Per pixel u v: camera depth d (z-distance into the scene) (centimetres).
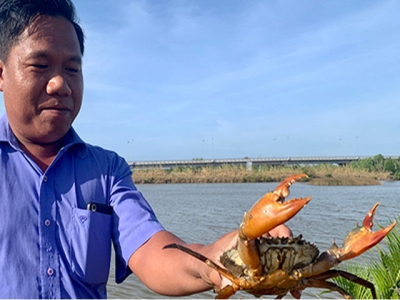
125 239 69
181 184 1958
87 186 70
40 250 64
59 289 63
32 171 68
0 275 61
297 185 1606
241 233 51
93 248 67
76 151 72
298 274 55
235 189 1405
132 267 68
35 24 65
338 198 943
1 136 68
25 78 65
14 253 62
